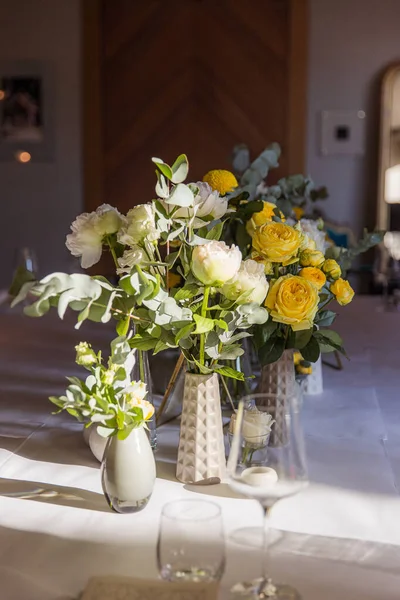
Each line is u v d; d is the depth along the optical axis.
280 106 4.76
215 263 0.99
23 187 5.00
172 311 1.04
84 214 1.09
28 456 1.25
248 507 1.05
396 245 3.73
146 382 1.26
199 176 4.89
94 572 0.87
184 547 0.77
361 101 4.73
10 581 0.85
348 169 4.82
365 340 2.10
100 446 1.19
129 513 1.02
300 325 1.18
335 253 1.54
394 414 1.49
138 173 4.92
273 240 1.18
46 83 4.85
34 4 4.78
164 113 4.85
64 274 0.94
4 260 5.10
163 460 1.22
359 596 0.82
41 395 1.60
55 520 1.00
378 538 0.96
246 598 0.79
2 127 4.94
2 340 2.07
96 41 4.79
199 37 4.76
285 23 4.68
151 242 1.08
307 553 0.92
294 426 0.82
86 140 4.89
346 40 4.68
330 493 1.10
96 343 2.03
